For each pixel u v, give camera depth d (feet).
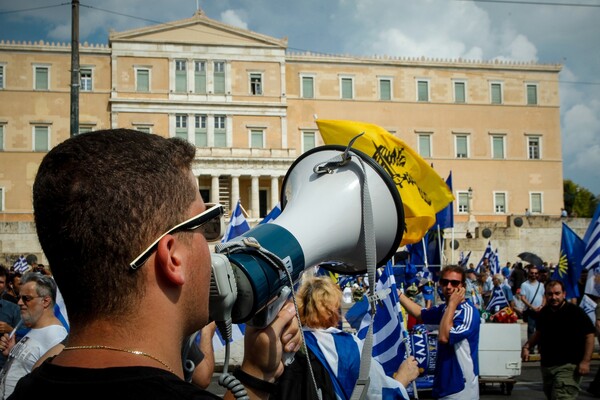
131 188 4.51
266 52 219.41
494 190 234.17
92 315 4.51
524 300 55.47
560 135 240.94
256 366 7.61
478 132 234.99
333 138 17.69
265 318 7.10
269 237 7.10
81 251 4.41
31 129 204.44
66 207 4.43
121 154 4.61
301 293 13.35
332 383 12.46
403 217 8.45
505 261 176.35
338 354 12.59
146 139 4.86
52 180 4.53
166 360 4.58
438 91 233.35
